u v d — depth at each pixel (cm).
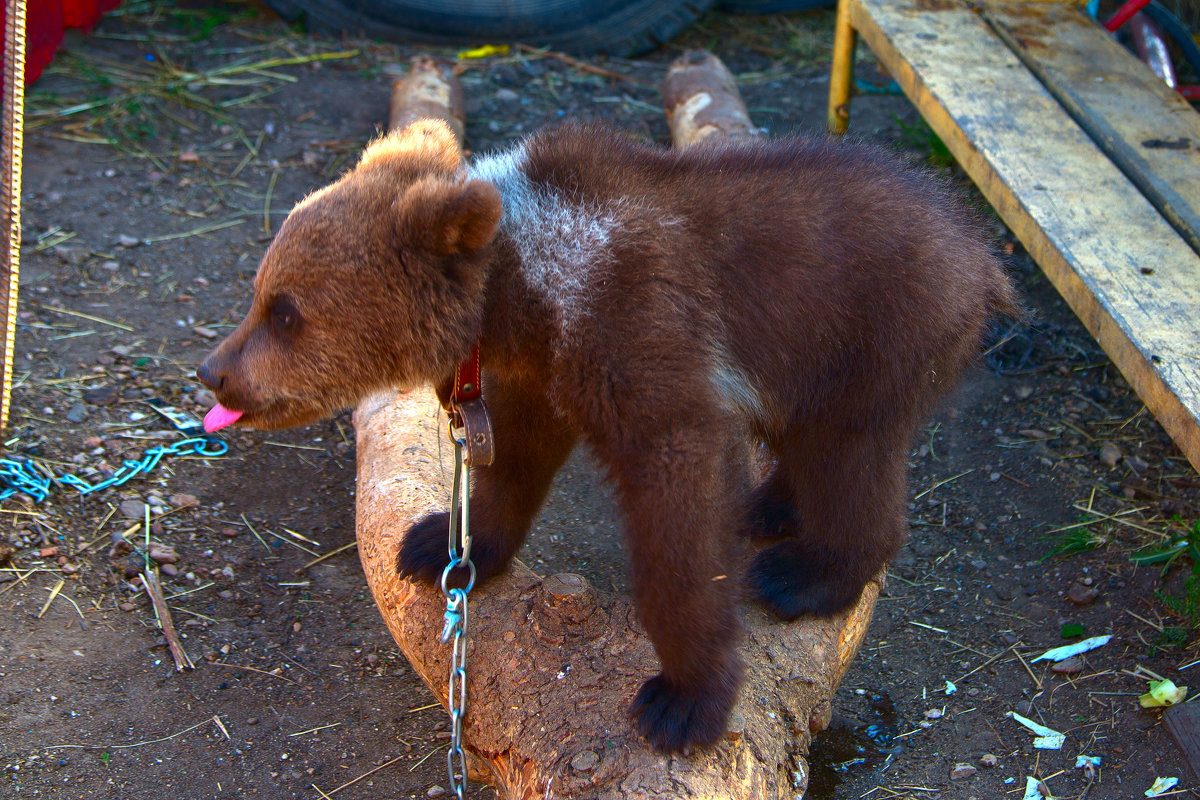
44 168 589
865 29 573
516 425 286
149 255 532
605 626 276
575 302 244
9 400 402
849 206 275
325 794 298
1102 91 484
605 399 243
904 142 634
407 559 300
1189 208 400
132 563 364
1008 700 333
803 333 269
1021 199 405
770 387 272
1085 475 418
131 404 437
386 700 329
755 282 262
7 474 386
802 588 297
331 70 711
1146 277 364
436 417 365
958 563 389
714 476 242
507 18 744
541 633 275
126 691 321
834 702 336
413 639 293
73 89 662
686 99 607
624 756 246
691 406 240
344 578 374
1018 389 468
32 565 357
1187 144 443
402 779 304
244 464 420
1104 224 392
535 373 261
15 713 307
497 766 267
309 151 626
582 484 420
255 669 335
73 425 420
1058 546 387
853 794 306
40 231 538
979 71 503
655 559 242
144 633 341
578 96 695
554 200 255
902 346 277
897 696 339
